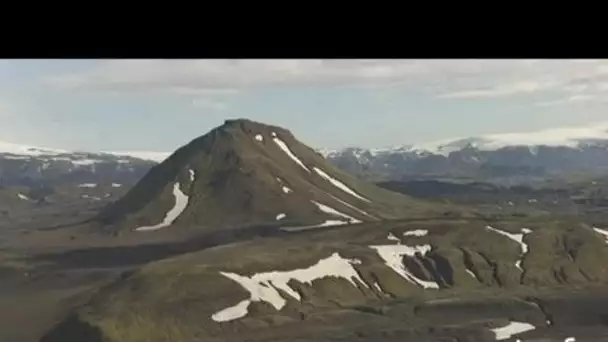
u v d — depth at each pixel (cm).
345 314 18575
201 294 18738
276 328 17700
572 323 18138
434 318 18525
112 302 18562
